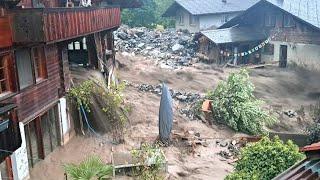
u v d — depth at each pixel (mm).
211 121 20703
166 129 17266
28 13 12406
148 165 14211
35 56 14633
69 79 17859
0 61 12641
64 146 16484
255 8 36656
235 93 20766
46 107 15062
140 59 36062
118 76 29016
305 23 30703
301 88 28625
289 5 33312
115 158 14914
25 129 13781
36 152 14688
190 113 21469
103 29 20406
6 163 12445
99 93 18359
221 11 48062
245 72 21953
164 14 52094
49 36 13039
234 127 20156
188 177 14664
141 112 21266
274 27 35781
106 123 18109
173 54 38625
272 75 32125
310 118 22281
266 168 10727
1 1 12055
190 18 48531
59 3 20281
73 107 17516
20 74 13461
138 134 18359
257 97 26062
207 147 17656
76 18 15961
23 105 13445
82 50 22641
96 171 11016
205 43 37812
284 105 24688
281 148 11031
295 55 33594
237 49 36719
